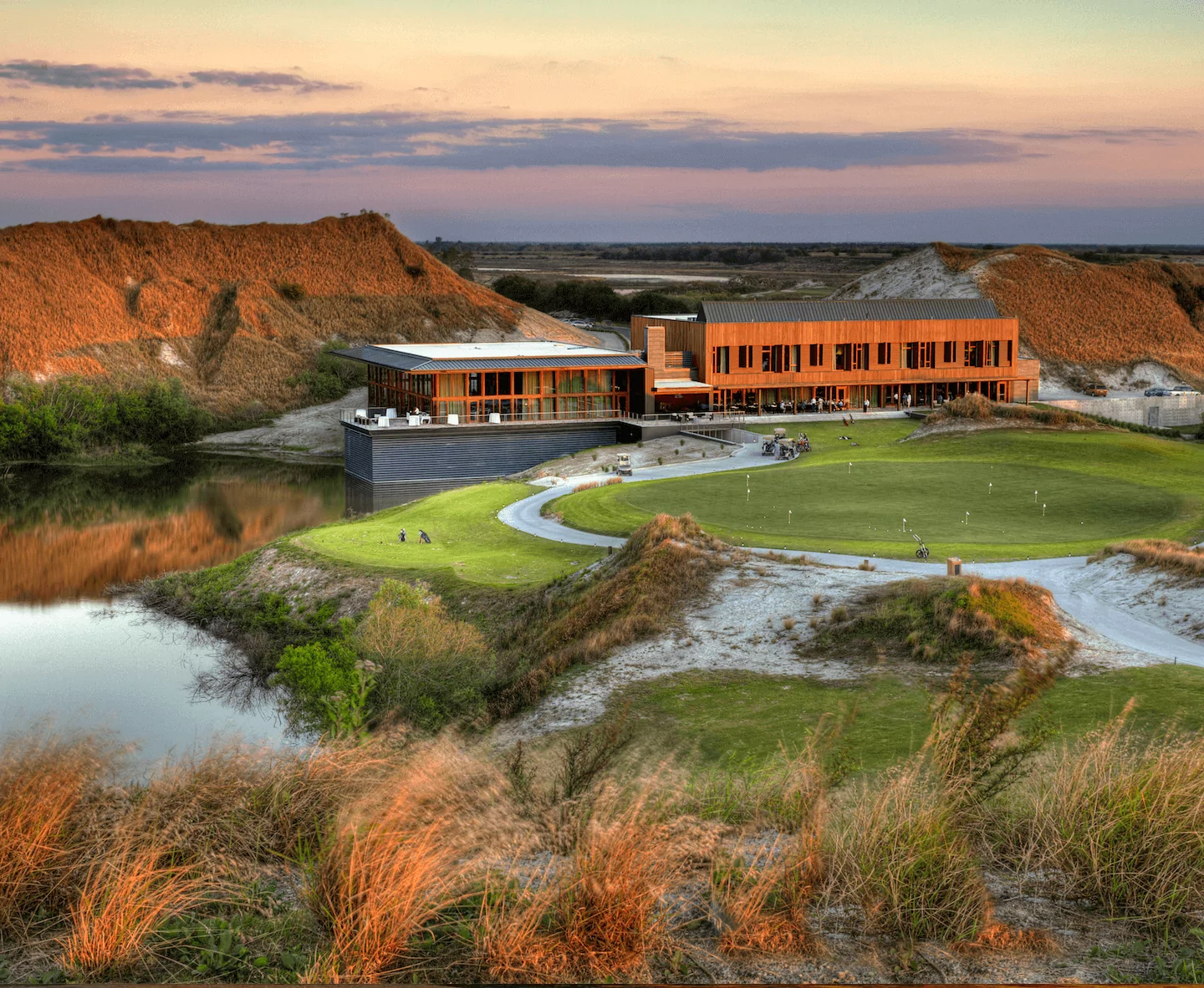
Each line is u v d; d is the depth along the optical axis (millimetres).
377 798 9508
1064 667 31266
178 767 10188
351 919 7867
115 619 54625
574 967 7648
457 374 93562
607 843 8508
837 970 7613
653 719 30000
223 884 8758
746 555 44125
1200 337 171125
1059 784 10078
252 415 132875
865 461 77188
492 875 8938
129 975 7559
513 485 78000
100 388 129500
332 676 34906
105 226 156750
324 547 59969
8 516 84250
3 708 38656
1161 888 8453
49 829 8703
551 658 36000
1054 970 7613
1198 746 10094
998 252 189250
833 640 35281
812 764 11148
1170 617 37312
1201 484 68062
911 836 8758
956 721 10898
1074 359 161375
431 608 41500
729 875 8594
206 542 74188
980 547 51531
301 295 158125
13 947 7980
